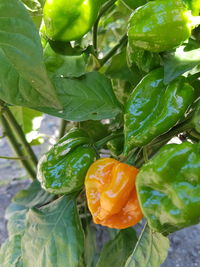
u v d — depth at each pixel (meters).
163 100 0.14
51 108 0.15
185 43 0.14
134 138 0.13
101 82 0.16
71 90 0.15
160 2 0.13
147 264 0.16
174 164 0.12
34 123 0.24
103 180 0.14
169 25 0.13
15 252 0.22
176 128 0.15
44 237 0.18
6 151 0.50
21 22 0.12
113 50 0.19
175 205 0.12
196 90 0.15
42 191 0.24
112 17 0.23
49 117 0.57
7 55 0.12
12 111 0.23
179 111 0.13
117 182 0.14
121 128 0.17
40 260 0.17
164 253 0.15
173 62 0.13
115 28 0.25
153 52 0.14
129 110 0.14
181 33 0.13
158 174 0.12
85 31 0.15
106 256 0.20
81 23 0.15
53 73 0.15
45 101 0.14
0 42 0.12
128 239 0.20
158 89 0.14
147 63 0.14
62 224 0.17
